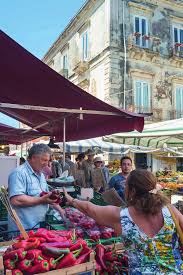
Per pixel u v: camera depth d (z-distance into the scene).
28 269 1.93
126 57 19.48
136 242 2.12
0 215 3.95
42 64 4.19
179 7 21.59
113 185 5.12
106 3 19.44
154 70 20.47
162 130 6.58
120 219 2.21
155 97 20.33
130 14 19.89
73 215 3.00
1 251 2.26
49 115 6.65
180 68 21.39
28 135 10.17
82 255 2.13
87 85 21.78
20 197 3.16
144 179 2.20
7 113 7.77
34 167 3.41
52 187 3.95
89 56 21.52
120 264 2.39
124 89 19.27
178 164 19.23
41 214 3.27
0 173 5.80
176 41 21.48
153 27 20.66
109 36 19.08
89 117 5.96
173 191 7.52
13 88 5.47
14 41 3.85
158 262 2.05
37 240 2.06
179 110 21.06
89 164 9.16
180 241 2.12
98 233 2.74
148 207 2.12
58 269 2.00
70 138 7.80
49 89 4.99
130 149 13.30
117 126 5.70
